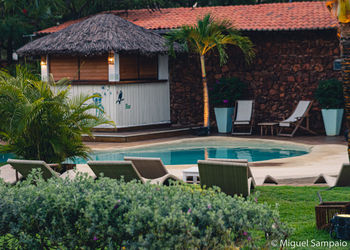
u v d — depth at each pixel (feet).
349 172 26.32
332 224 19.31
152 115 62.69
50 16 78.84
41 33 70.54
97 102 59.52
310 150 49.08
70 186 16.16
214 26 56.70
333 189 29.01
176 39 58.39
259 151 51.83
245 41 57.11
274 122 61.52
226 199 15.38
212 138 57.72
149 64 63.10
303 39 60.54
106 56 59.36
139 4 75.66
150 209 13.83
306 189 29.22
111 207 14.38
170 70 65.51
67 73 61.82
